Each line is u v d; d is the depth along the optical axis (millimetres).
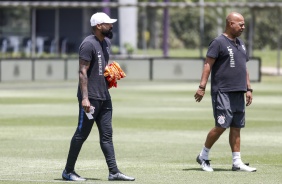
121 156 37531
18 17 153875
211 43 32250
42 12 144125
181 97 77938
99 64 29375
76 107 65688
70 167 30000
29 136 45500
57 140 43625
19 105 67438
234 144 32562
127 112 61531
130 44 139625
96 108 29375
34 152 38750
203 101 73188
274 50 176750
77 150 29828
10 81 101500
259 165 34375
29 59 102688
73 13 142250
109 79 29547
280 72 125938
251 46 114750
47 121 54094
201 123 53312
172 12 195875
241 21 32188
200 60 104062
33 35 118062
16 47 131375
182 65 104688
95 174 31766
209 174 31672
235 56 32094
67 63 104750
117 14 145250
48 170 32906
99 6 109500
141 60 105188
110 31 29516
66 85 95938
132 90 88062
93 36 29562
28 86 93625
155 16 185875
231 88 32062
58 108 64625
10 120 54688
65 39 132750
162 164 34844
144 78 105375
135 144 42156
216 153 38500
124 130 48938
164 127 50656
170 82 103188
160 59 105062
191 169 33188
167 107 66375
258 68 102750
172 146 41375
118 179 29906
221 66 32156
